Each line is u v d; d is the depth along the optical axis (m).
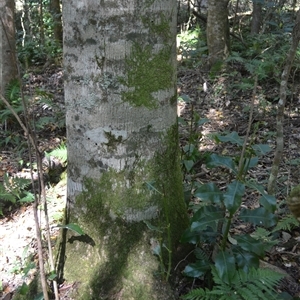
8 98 6.41
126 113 2.35
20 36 13.27
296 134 5.34
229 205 2.23
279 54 7.59
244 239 2.44
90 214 2.52
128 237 2.49
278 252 3.04
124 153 2.41
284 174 4.24
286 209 3.48
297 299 2.45
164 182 2.54
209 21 8.34
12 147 5.79
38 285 2.59
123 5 2.20
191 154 3.61
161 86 2.40
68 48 2.36
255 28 10.31
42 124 5.96
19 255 3.34
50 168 4.65
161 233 2.48
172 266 2.53
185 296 2.31
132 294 2.42
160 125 2.45
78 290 2.49
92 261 2.52
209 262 2.48
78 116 2.41
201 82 7.41
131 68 2.29
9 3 6.44
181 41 9.54
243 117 6.09
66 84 2.43
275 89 6.94
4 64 6.61
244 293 2.18
